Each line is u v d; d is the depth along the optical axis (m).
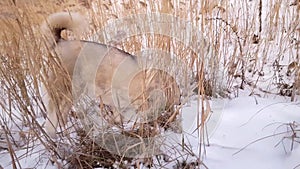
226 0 2.88
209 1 2.48
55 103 2.02
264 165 1.85
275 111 2.30
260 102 2.45
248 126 2.18
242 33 3.09
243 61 2.80
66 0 2.33
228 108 2.40
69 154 1.98
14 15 1.86
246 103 2.44
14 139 2.21
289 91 2.66
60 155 1.99
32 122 1.96
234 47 2.88
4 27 1.97
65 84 2.05
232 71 2.79
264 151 1.95
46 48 1.98
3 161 2.02
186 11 2.36
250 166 1.85
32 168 1.86
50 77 2.04
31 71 1.98
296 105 2.37
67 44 2.28
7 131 2.04
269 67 3.06
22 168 1.93
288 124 2.05
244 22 3.11
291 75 2.84
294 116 2.22
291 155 1.87
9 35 2.00
